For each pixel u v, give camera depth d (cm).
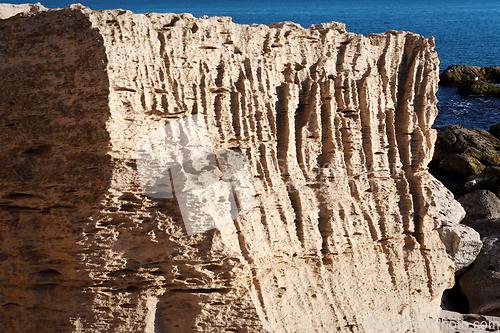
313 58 569
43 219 485
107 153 447
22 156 484
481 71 3022
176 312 494
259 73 529
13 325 508
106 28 437
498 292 749
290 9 13925
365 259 593
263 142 531
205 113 494
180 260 475
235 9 13875
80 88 451
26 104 471
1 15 532
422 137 622
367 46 593
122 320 481
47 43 454
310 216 558
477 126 2270
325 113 570
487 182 1466
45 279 496
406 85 621
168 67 470
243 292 489
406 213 622
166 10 12812
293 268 550
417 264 622
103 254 470
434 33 6438
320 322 544
